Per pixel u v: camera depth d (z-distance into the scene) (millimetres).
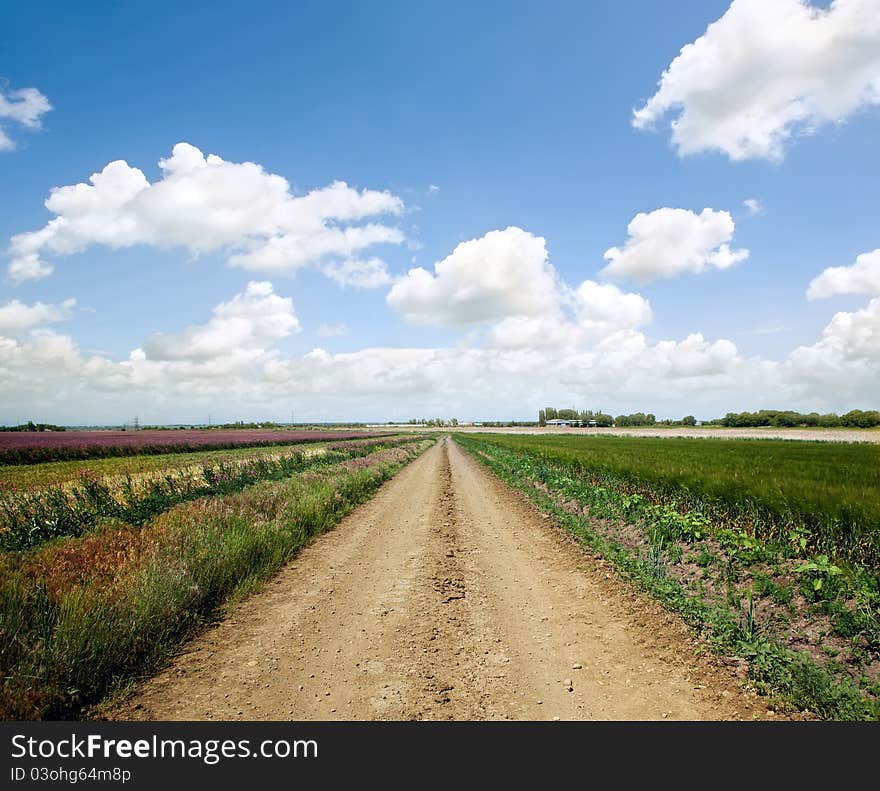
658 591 7375
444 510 15234
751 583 7469
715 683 5020
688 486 14789
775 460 23031
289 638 6047
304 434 74375
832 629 5891
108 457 38156
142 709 4570
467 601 7375
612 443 50656
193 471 20562
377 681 5016
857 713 4445
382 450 42344
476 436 95938
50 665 4656
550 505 15438
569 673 5207
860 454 28422
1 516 10727
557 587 8047
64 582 6098
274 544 9672
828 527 9438
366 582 8234
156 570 6473
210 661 5465
